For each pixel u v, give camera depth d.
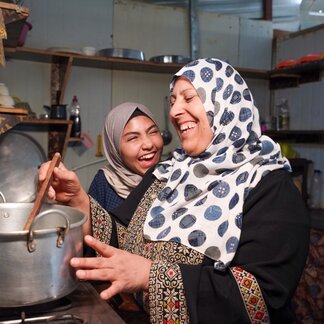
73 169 2.63
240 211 0.98
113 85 2.72
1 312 0.83
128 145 1.79
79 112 2.61
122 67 2.66
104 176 1.92
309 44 2.83
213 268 0.93
